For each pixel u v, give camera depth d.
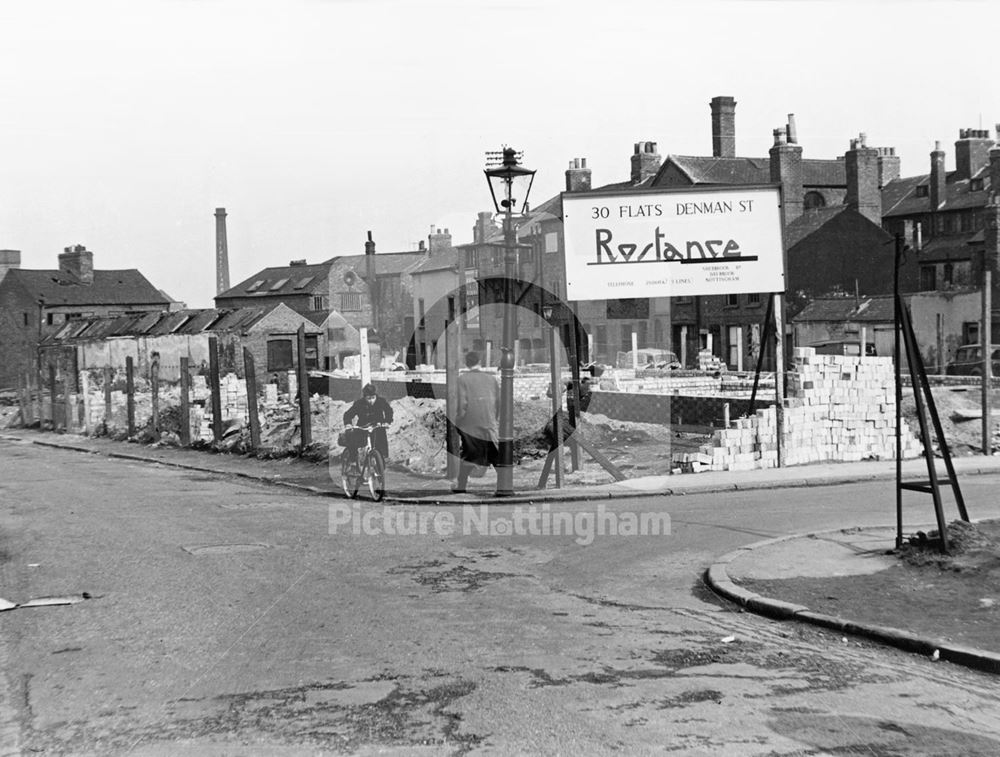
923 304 57.03
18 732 6.54
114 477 26.39
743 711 6.60
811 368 21.48
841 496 16.83
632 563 11.90
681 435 25.97
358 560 12.35
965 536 10.76
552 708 6.68
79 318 90.62
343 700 6.95
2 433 55.97
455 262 63.72
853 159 65.25
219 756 6.00
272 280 93.50
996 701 6.85
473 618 9.27
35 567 12.57
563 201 20.75
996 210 60.66
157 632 9.03
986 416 22.03
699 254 20.81
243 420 36.47
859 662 7.80
